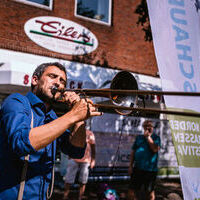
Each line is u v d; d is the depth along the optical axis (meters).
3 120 1.32
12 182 1.37
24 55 6.21
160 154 8.17
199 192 2.46
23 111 1.38
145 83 7.87
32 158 1.44
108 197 4.70
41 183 1.48
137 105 1.69
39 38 6.50
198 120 2.59
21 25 6.27
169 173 8.31
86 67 7.13
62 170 5.85
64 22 6.91
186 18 2.90
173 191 6.62
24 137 1.18
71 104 1.49
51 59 6.62
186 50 2.83
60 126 1.22
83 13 7.30
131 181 4.69
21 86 4.97
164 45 2.70
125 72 1.65
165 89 2.59
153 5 2.73
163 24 2.75
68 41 6.95
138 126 7.77
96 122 7.04
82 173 5.01
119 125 7.43
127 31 8.05
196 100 2.64
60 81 1.62
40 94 1.60
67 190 5.07
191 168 2.47
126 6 8.09
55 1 6.80
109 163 7.20
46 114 1.60
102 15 7.67
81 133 1.78
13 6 6.19
